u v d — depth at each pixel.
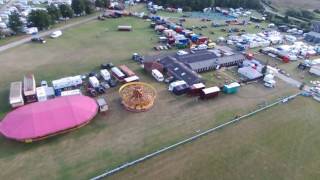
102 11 142.62
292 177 45.16
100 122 55.34
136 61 84.56
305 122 59.59
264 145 51.81
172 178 43.31
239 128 56.22
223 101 65.38
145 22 126.94
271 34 119.12
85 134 51.81
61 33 104.62
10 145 48.31
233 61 85.00
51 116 51.56
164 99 64.56
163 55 86.62
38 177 42.19
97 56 86.62
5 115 55.91
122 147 49.06
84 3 131.25
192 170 45.09
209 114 59.94
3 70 73.94
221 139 52.75
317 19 153.38
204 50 94.12
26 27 106.94
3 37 97.69
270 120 59.47
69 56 85.50
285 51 96.00
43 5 144.12
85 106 55.69
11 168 43.62
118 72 72.81
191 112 60.28
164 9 154.50
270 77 75.62
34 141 49.28
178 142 50.91
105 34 108.12
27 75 71.62
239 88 71.94
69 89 67.00
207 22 134.75
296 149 51.31
